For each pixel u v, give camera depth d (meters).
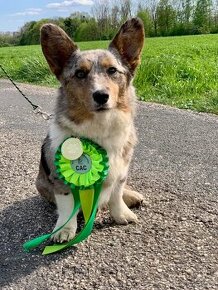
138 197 0.68
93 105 0.57
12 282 0.51
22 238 0.61
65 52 0.63
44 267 0.54
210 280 0.50
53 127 0.62
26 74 2.26
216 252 0.56
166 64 2.02
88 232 0.57
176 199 0.71
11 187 0.77
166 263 0.53
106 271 0.52
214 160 0.89
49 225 0.64
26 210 0.69
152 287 0.49
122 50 0.65
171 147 0.98
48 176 0.63
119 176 0.62
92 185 0.60
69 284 0.50
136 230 0.62
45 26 0.62
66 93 0.62
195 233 0.60
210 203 0.69
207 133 1.09
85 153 0.60
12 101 1.59
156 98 1.55
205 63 2.38
